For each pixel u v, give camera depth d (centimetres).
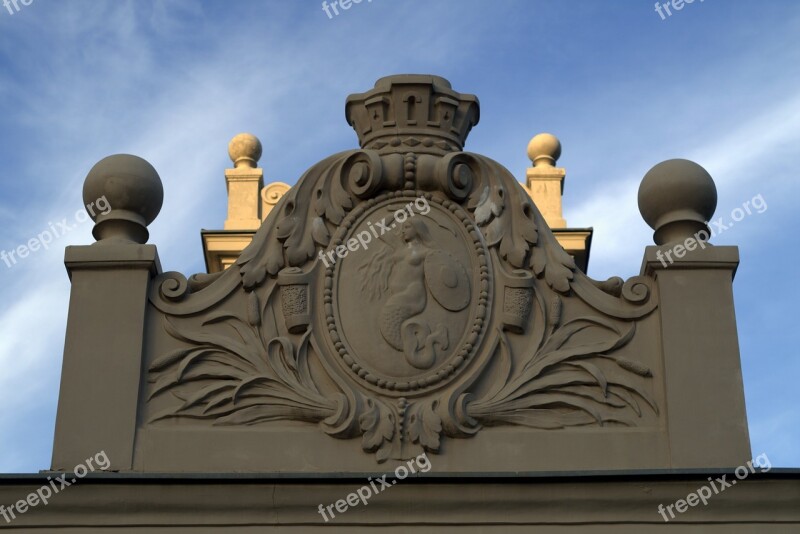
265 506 1102
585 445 1141
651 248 1194
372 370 1159
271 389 1159
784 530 1096
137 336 1170
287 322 1179
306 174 1226
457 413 1141
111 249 1191
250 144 1888
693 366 1157
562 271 1195
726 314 1175
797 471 1095
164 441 1141
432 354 1163
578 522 1102
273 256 1200
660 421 1151
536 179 1881
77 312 1177
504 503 1103
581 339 1181
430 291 1184
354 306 1182
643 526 1100
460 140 1259
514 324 1175
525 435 1145
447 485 1105
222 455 1135
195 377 1165
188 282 1195
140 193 1216
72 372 1157
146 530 1098
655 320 1184
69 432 1138
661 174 1215
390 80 1252
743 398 1147
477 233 1206
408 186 1221
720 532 1098
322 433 1143
